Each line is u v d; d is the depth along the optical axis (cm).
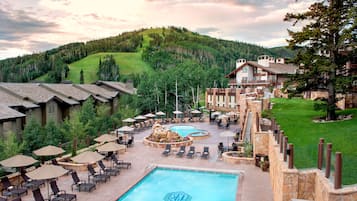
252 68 6097
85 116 3575
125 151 2541
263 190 1543
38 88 4097
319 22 1897
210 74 7094
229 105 5384
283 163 1146
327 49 1894
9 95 3425
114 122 4006
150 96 5647
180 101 6231
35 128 2645
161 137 2928
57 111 4022
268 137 1970
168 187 1736
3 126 2816
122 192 1568
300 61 1962
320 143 1030
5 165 1593
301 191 1038
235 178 1880
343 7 1842
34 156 2336
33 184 1611
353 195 801
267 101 2836
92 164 2005
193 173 1973
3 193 1484
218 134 3444
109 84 6241
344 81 1812
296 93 2044
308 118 2147
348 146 1331
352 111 2125
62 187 1652
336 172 827
